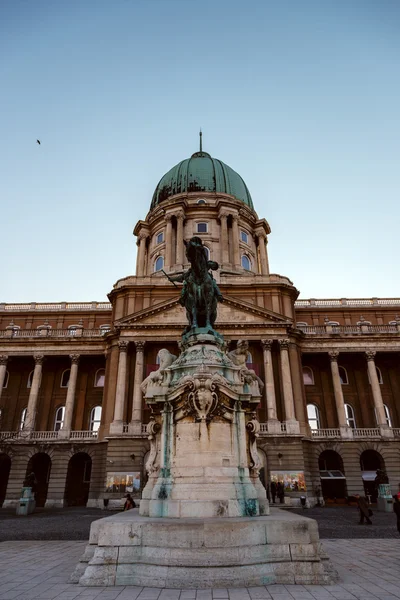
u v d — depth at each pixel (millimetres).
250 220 65375
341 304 56656
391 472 40562
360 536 16422
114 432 38750
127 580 7418
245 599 6520
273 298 47188
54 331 49688
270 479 36906
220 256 58531
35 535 17859
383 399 48406
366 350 45875
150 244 65188
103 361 49750
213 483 8766
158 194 69062
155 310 43531
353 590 7227
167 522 7699
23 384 49719
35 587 7633
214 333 11453
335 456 44500
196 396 9398
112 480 36969
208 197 64312
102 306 57500
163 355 11352
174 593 6812
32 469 44219
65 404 45844
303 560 7660
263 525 7754
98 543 7809
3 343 47250
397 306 55625
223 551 7367
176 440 9336
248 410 9945
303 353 46531
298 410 41250
